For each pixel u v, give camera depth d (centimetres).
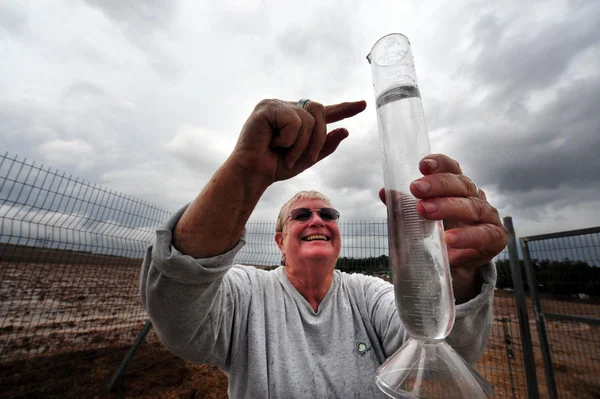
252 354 140
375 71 82
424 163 68
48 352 504
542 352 348
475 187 74
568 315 321
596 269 311
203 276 85
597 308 311
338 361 148
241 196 77
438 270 65
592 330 388
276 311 157
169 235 85
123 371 446
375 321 165
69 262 426
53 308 645
